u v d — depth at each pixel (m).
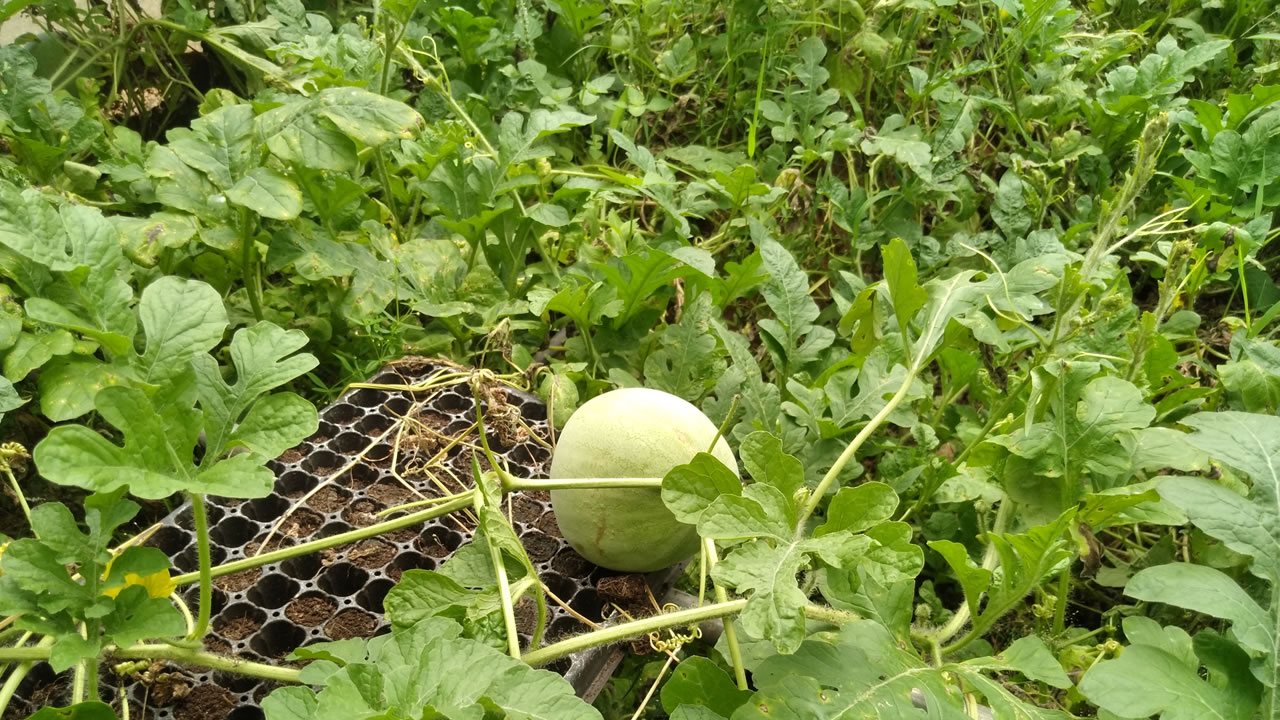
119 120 1.42
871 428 0.79
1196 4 1.64
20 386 0.99
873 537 0.61
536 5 1.64
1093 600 0.96
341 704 0.49
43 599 0.54
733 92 1.52
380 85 1.26
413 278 1.07
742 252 1.31
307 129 0.94
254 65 1.31
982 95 1.45
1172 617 0.87
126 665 0.66
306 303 1.11
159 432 0.53
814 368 1.05
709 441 0.79
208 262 1.04
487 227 1.12
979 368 1.02
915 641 0.72
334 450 0.96
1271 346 0.80
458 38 1.41
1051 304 0.98
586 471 0.77
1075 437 0.77
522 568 0.70
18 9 1.10
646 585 0.82
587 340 1.06
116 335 0.58
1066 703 0.78
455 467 0.95
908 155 1.28
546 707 0.51
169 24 1.36
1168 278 0.87
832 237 1.38
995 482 0.81
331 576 0.83
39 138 1.03
